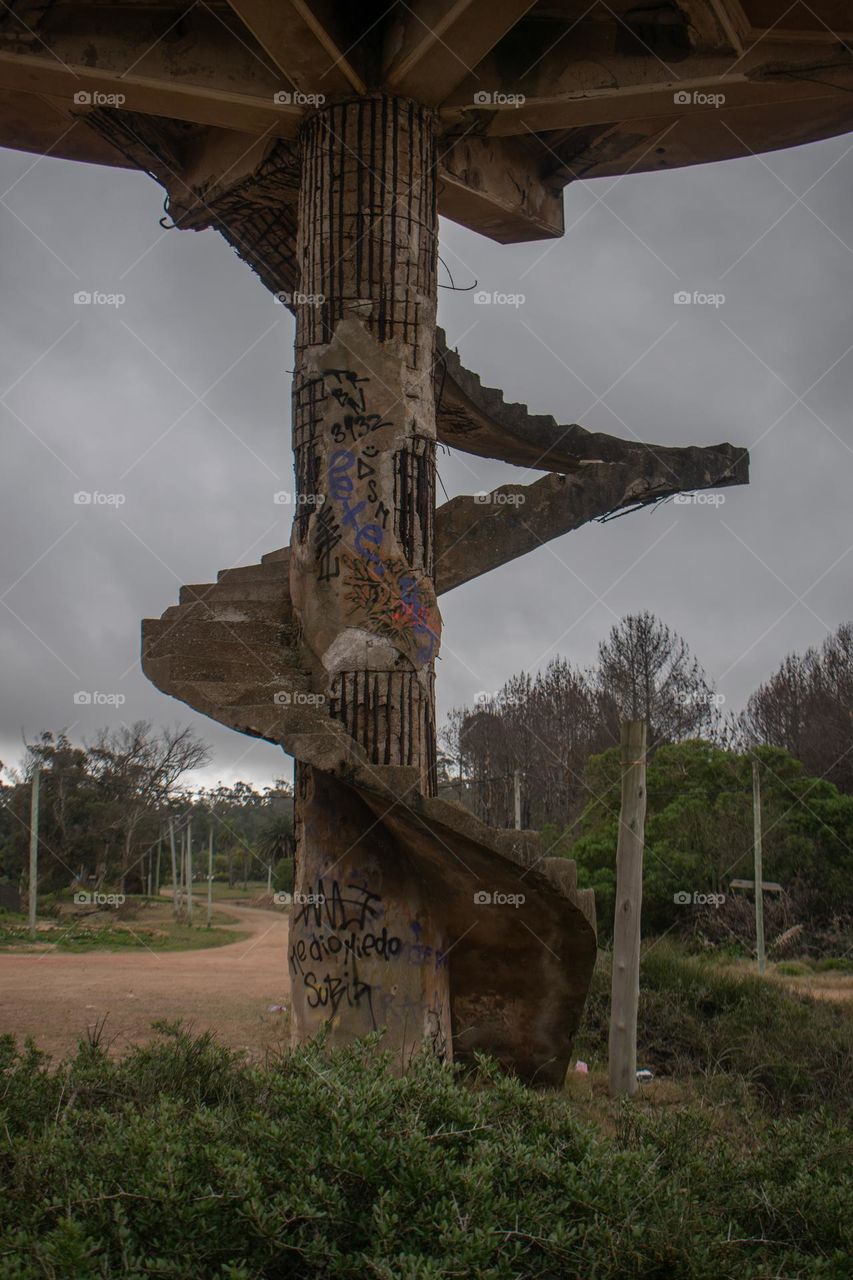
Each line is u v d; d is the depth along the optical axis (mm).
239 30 10422
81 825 48656
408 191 10195
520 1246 4359
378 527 9641
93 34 10539
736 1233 4992
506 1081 5641
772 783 31656
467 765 36031
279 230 12766
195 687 8992
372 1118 4844
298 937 9594
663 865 28969
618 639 37281
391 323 9930
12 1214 4395
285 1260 4289
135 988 16422
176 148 12523
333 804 9570
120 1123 5023
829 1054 11680
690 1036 12547
